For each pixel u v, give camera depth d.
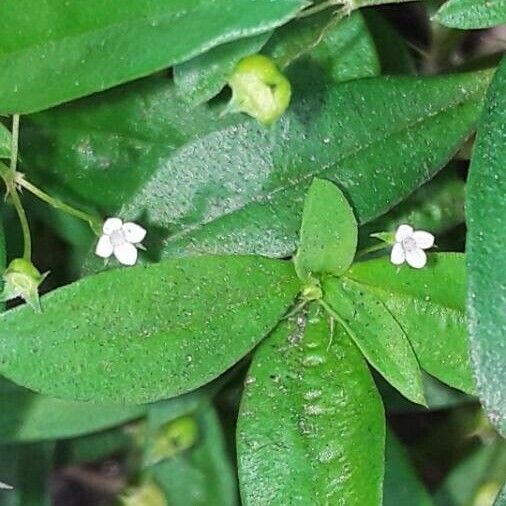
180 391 0.12
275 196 0.13
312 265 0.12
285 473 0.12
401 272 0.12
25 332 0.11
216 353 0.12
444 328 0.12
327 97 0.13
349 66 0.14
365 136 0.13
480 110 0.14
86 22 0.12
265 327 0.12
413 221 0.15
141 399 0.12
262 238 0.13
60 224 0.15
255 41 0.12
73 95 0.12
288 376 0.12
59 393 0.11
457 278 0.12
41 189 0.15
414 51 0.17
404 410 0.17
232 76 0.12
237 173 0.13
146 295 0.12
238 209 0.13
